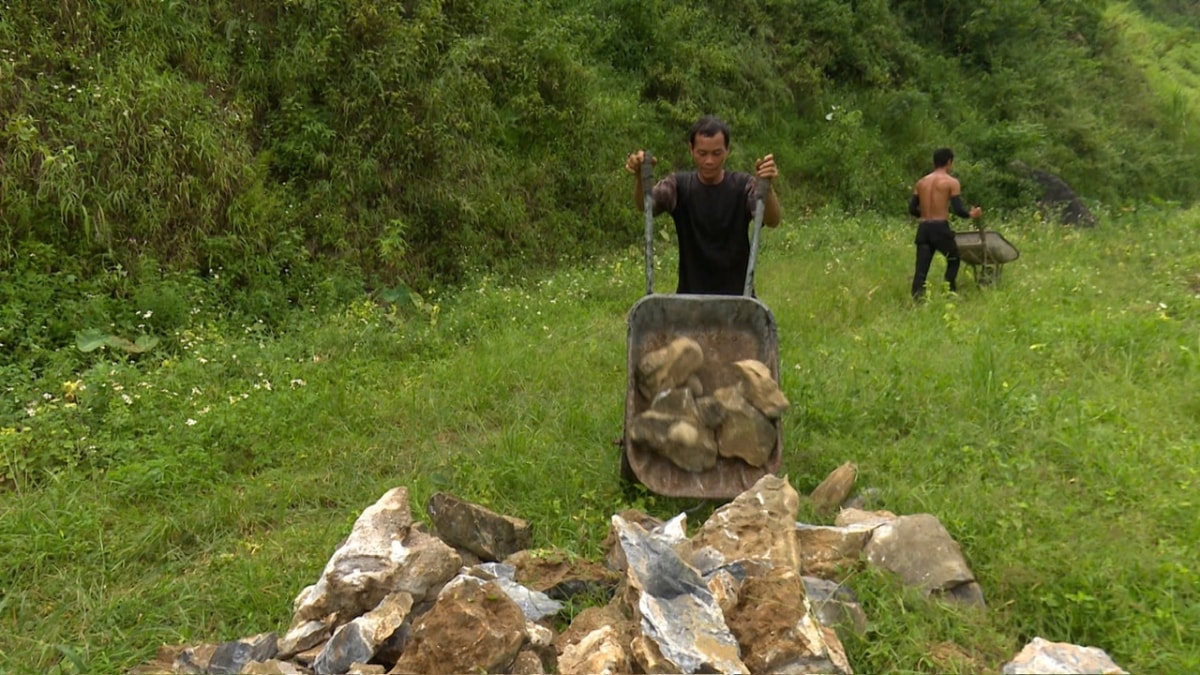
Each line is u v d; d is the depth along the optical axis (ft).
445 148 31.63
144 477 15.71
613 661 9.16
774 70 53.11
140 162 25.09
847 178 49.24
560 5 44.83
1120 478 13.75
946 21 68.74
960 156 55.52
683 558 11.03
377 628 9.92
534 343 23.52
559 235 35.58
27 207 22.86
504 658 9.41
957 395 17.47
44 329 21.58
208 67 28.50
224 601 12.46
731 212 16.06
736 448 13.97
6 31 24.80
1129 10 111.34
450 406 19.26
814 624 9.61
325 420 18.69
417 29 31.65
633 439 14.03
